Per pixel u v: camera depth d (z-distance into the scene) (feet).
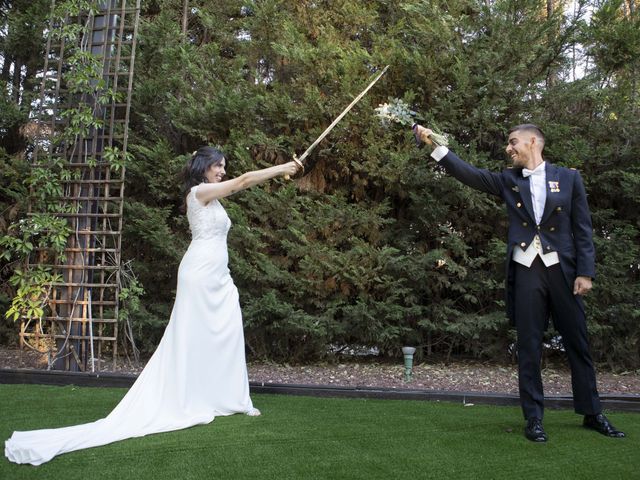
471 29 15.48
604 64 15.38
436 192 15.42
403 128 15.44
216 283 9.65
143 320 15.69
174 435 8.36
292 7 17.87
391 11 17.89
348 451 7.64
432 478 6.68
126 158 14.53
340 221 15.51
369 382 13.61
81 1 14.33
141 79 16.79
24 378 12.96
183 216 15.90
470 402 11.13
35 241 15.76
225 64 17.16
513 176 9.04
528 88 14.98
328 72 15.46
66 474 6.68
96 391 11.94
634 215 15.46
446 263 15.01
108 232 14.35
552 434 8.63
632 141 14.94
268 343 16.15
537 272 8.58
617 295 14.71
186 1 20.58
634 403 10.55
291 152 15.81
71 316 14.21
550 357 16.42
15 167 16.52
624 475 6.85
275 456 7.39
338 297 15.52
